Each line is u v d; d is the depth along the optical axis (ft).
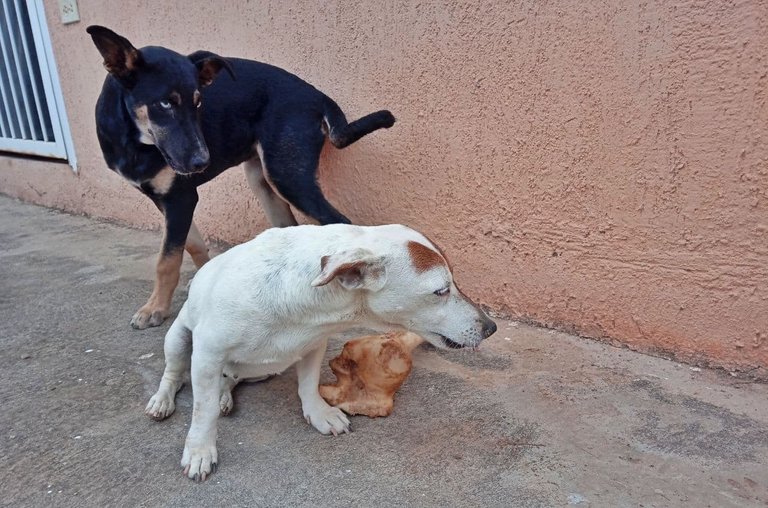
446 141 4.09
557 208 3.78
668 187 3.38
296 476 2.71
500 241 4.05
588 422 3.01
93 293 4.81
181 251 4.13
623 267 3.63
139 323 4.13
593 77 3.47
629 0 3.28
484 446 2.86
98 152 6.86
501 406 3.16
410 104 4.19
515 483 2.63
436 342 2.87
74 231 6.70
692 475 2.65
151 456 2.86
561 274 3.87
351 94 4.48
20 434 3.04
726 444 2.83
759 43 2.99
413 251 2.69
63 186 7.57
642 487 2.59
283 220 4.91
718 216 3.27
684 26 3.16
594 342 3.80
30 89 7.54
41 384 3.48
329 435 2.98
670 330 3.55
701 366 3.48
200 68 3.84
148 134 3.74
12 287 4.99
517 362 3.59
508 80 3.76
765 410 3.06
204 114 4.02
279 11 4.70
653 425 2.97
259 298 2.66
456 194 4.15
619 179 3.53
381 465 2.76
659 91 3.30
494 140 3.90
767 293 3.22
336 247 2.69
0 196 8.64
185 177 4.01
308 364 2.99
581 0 3.42
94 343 3.96
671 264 3.47
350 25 4.34
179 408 3.22
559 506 2.50
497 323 4.09
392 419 3.09
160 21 5.59
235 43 5.08
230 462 2.81
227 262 2.83
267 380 3.47
